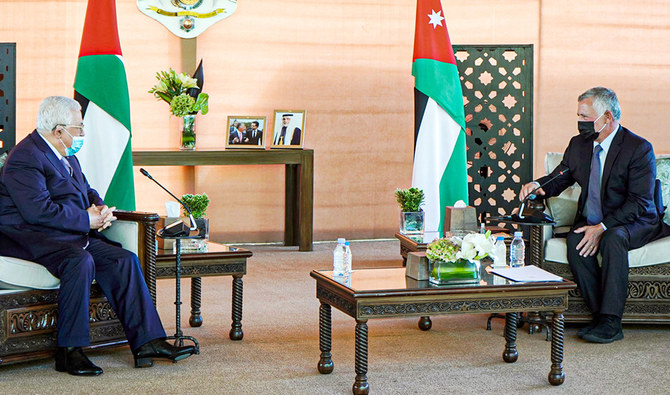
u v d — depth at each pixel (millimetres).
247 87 7262
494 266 3803
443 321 4574
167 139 7176
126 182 5688
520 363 3744
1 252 3609
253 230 7441
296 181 7203
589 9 7578
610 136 4492
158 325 3656
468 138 6516
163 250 4070
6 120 6035
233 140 6820
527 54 6453
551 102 7617
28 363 3664
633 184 4355
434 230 6074
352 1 7418
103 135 5633
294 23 7316
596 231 4277
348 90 7488
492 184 6828
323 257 6668
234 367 3633
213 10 7098
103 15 5656
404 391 3312
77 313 3494
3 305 3438
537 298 3410
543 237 4441
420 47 6074
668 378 3527
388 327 4418
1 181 3660
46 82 6895
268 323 4465
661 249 4289
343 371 3584
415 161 6090
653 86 7719
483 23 7539
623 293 4184
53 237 3631
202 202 4277
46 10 6855
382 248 7184
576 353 3928
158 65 7066
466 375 3545
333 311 4793
